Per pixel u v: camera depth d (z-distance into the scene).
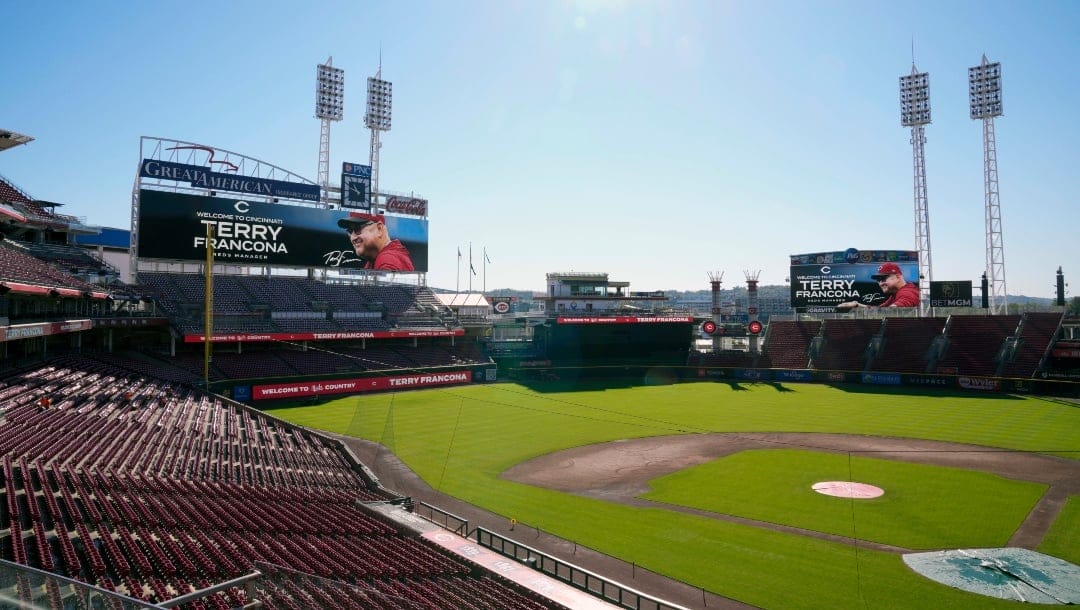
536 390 80.19
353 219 85.44
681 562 26.92
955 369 79.75
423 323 90.12
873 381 83.94
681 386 85.00
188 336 66.44
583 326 94.25
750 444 50.16
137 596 18.19
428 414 63.12
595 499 36.06
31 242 61.84
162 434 39.78
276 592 19.66
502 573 24.17
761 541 29.22
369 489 36.50
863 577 25.09
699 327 107.81
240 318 75.62
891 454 46.00
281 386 68.50
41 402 38.00
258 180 79.12
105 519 23.56
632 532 30.61
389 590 21.53
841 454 46.28
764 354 94.06
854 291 92.31
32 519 21.72
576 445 49.94
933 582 24.55
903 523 31.28
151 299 69.88
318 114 90.81
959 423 57.41
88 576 18.64
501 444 50.16
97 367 54.19
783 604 23.00
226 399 55.34
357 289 91.25
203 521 25.70
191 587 19.34
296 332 74.31
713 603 23.12
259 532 25.70
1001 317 84.00
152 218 72.19
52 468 27.64
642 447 49.31
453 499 35.94
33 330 39.06
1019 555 27.03
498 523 31.95
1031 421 57.50
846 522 31.61
